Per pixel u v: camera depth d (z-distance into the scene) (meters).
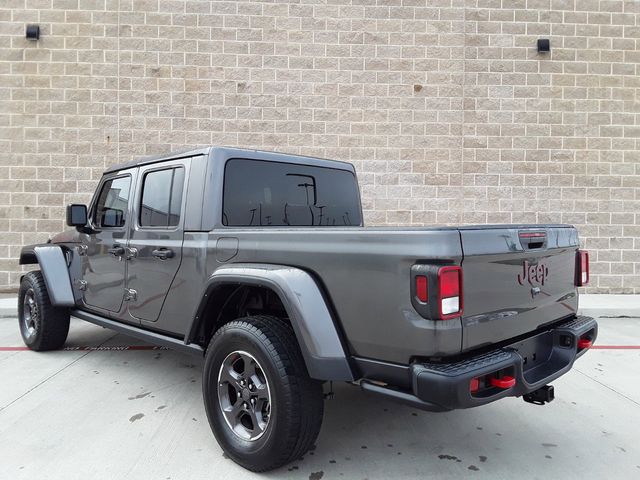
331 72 7.75
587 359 4.75
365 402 3.60
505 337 2.35
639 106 7.92
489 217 7.89
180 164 3.25
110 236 3.86
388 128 7.81
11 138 7.57
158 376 4.10
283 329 2.48
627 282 7.95
